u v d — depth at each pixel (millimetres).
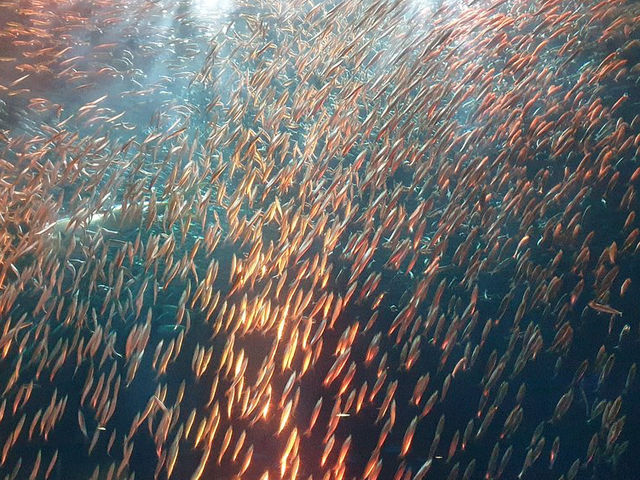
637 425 2961
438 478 2713
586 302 3393
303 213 3422
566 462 2852
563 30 3740
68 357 2898
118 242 3281
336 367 2225
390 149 3031
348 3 4898
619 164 3836
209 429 2082
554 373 3131
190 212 3182
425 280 2617
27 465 2590
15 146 3705
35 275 2965
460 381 3090
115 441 2686
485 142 3559
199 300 3158
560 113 3852
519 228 3234
